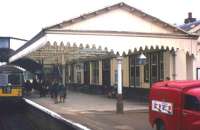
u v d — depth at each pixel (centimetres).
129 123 1859
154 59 2992
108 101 3125
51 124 1869
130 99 3284
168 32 2558
